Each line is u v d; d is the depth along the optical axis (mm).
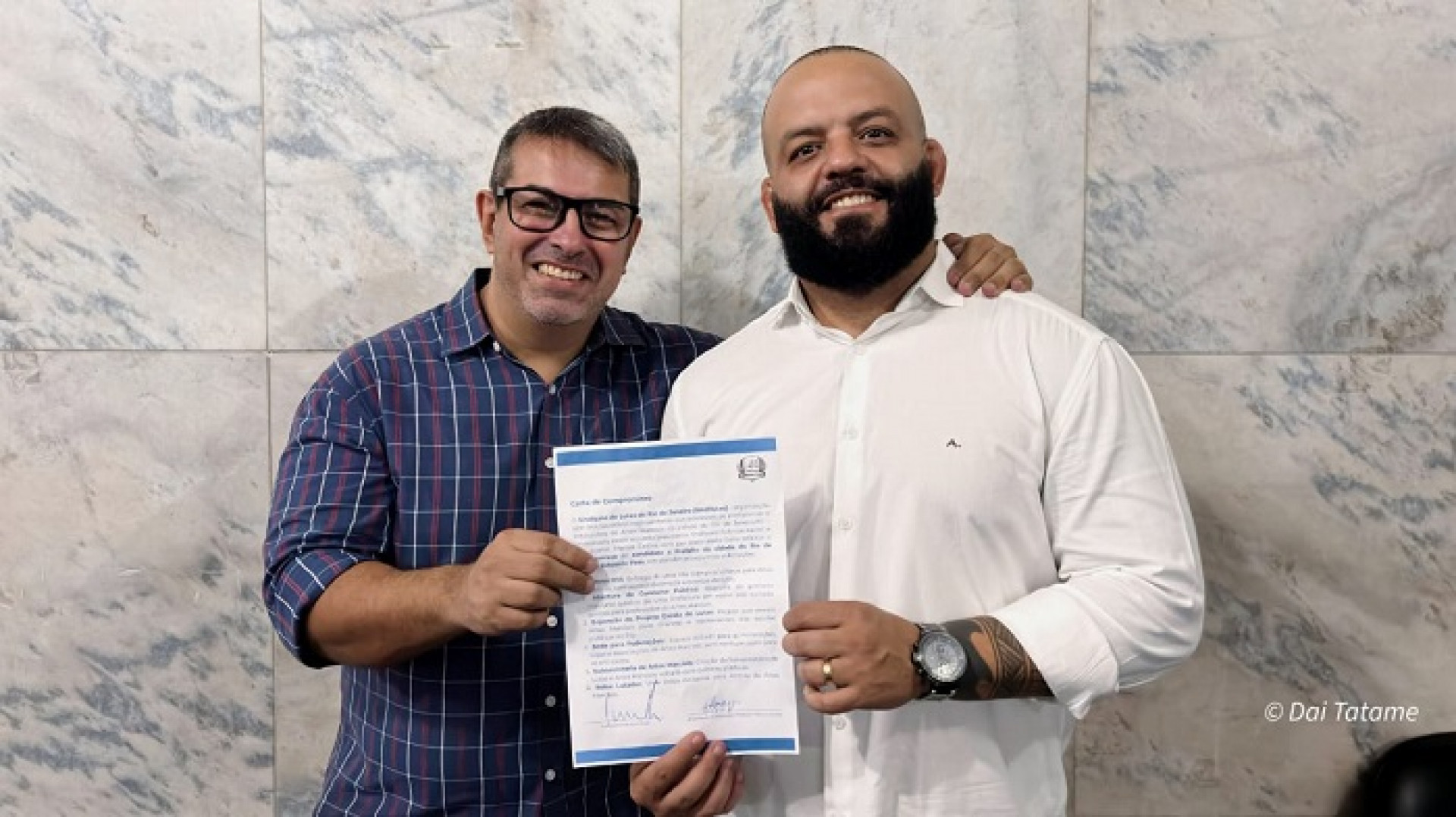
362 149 1671
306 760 1722
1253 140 1647
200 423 1692
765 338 1328
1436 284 1653
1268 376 1667
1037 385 1183
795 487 1216
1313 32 1638
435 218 1677
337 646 1222
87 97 1662
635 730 1137
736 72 1662
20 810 1724
